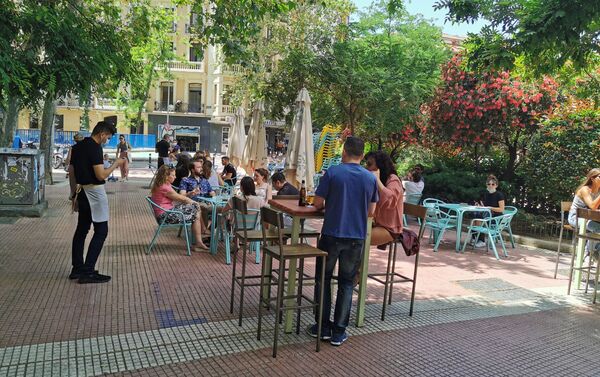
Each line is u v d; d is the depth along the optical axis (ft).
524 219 37.37
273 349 14.11
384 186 17.48
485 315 18.99
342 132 58.59
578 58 24.91
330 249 14.93
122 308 17.10
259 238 16.28
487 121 42.70
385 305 17.60
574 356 15.58
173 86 145.18
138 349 13.96
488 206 32.94
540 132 38.88
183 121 146.30
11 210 33.32
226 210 23.63
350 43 47.44
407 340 15.97
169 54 81.61
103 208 19.93
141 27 41.60
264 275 15.96
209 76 143.95
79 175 19.51
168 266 22.85
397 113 46.06
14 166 33.58
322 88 47.52
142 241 27.89
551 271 27.32
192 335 15.10
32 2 21.62
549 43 21.11
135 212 38.45
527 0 21.77
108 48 24.86
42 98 21.33
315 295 15.65
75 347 13.83
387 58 48.39
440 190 45.52
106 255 24.38
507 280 24.70
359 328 16.72
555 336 17.24
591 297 22.44
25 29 20.36
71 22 21.57
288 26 51.60
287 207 16.11
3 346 13.67
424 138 50.37
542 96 39.75
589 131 35.35
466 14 23.26
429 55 50.16
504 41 22.25
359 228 14.90
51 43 20.26
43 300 17.52
